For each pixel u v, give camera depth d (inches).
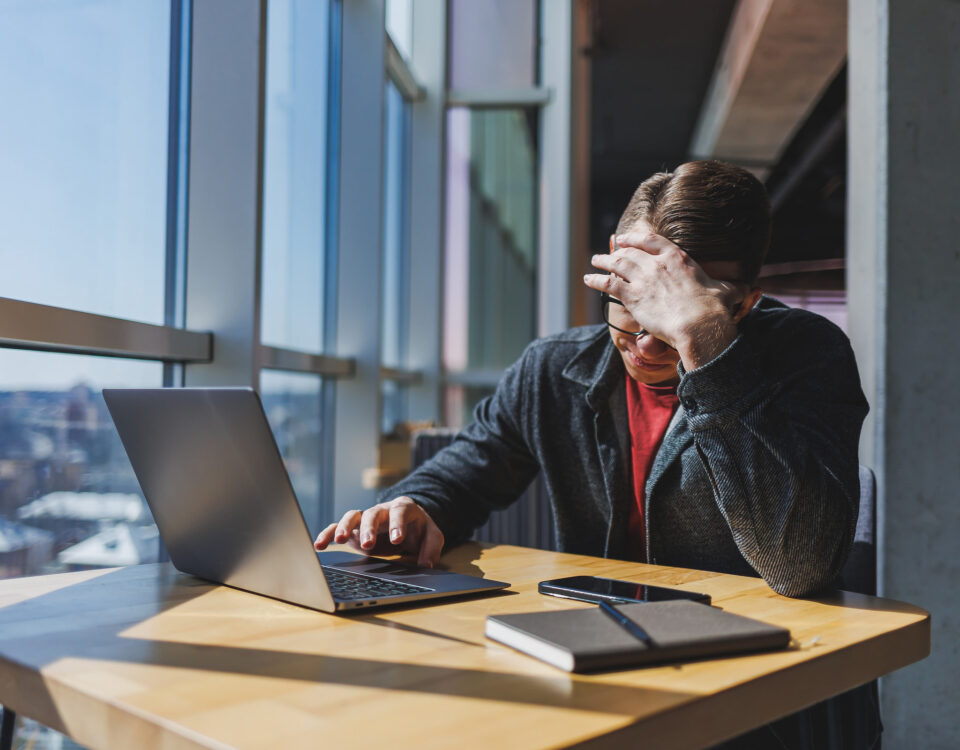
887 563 85.3
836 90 283.6
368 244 128.8
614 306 42.0
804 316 46.4
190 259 77.8
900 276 86.5
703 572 41.4
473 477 52.9
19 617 31.0
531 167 175.9
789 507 35.1
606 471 49.9
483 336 175.8
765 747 38.7
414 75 170.4
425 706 21.5
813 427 38.2
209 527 35.4
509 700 22.0
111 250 66.4
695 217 39.4
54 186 58.8
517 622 27.7
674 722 21.7
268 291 101.0
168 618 30.9
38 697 24.4
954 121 87.3
